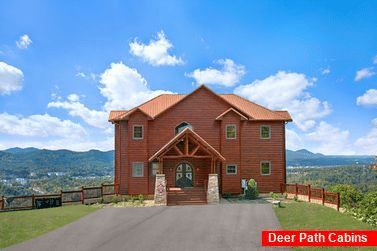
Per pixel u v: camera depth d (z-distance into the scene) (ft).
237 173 94.94
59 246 42.27
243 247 40.24
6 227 52.21
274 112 104.47
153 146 94.73
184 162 94.68
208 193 82.02
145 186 92.43
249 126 99.55
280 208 67.87
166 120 96.02
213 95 97.76
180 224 54.65
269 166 98.94
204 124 96.63
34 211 69.56
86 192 85.46
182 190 85.71
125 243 43.16
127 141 94.68
